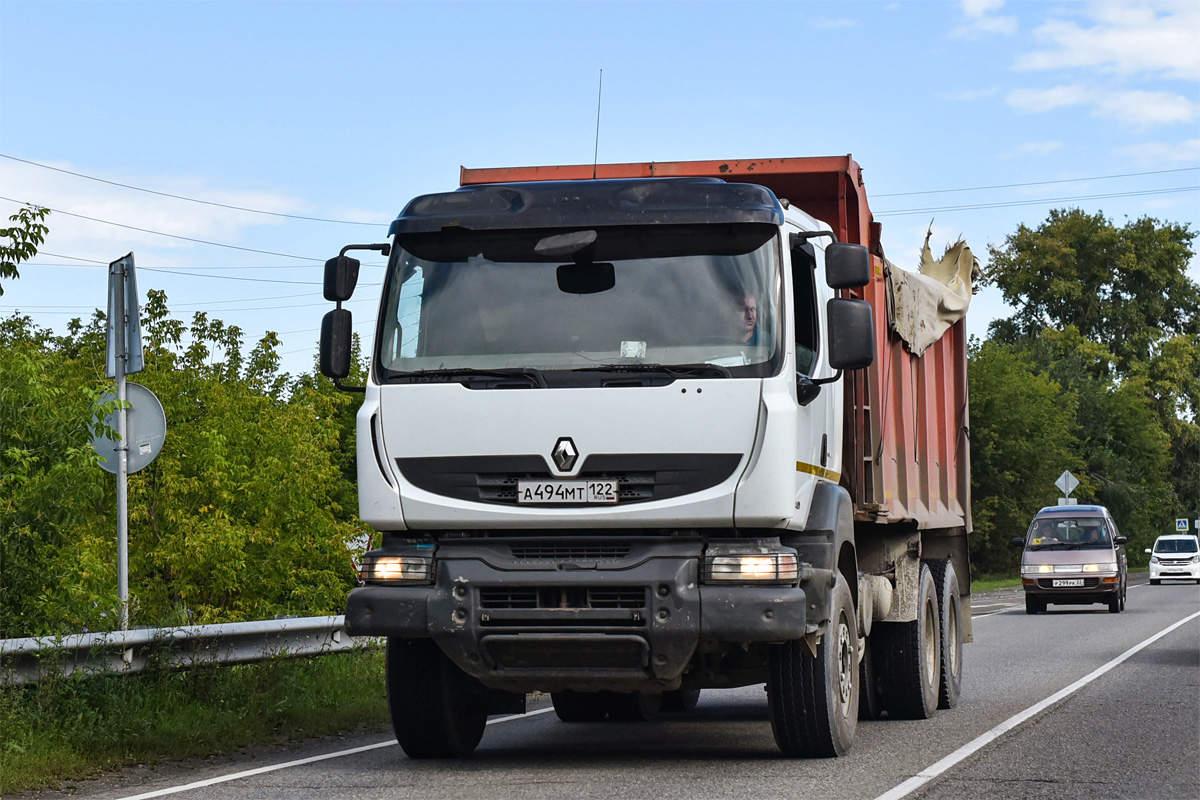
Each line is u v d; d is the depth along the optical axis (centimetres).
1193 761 885
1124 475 7906
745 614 795
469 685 912
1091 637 2180
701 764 880
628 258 841
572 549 820
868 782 795
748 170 1093
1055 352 8550
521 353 834
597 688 847
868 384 1087
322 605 1691
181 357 1845
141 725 946
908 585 1177
